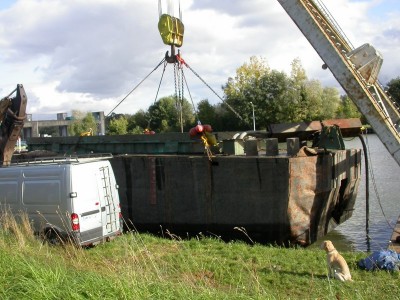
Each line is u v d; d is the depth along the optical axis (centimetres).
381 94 1647
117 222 1251
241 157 1556
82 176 1170
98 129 5575
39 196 1178
